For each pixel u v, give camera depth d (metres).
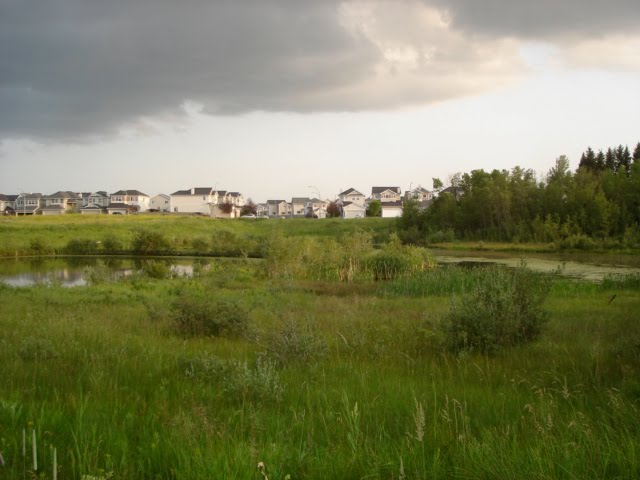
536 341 9.91
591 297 19.52
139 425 4.92
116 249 58.47
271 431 4.83
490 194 68.69
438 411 5.33
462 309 10.01
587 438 4.26
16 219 87.25
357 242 34.94
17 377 6.62
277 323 12.71
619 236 56.91
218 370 7.12
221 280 27.77
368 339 10.43
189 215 114.50
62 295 20.08
